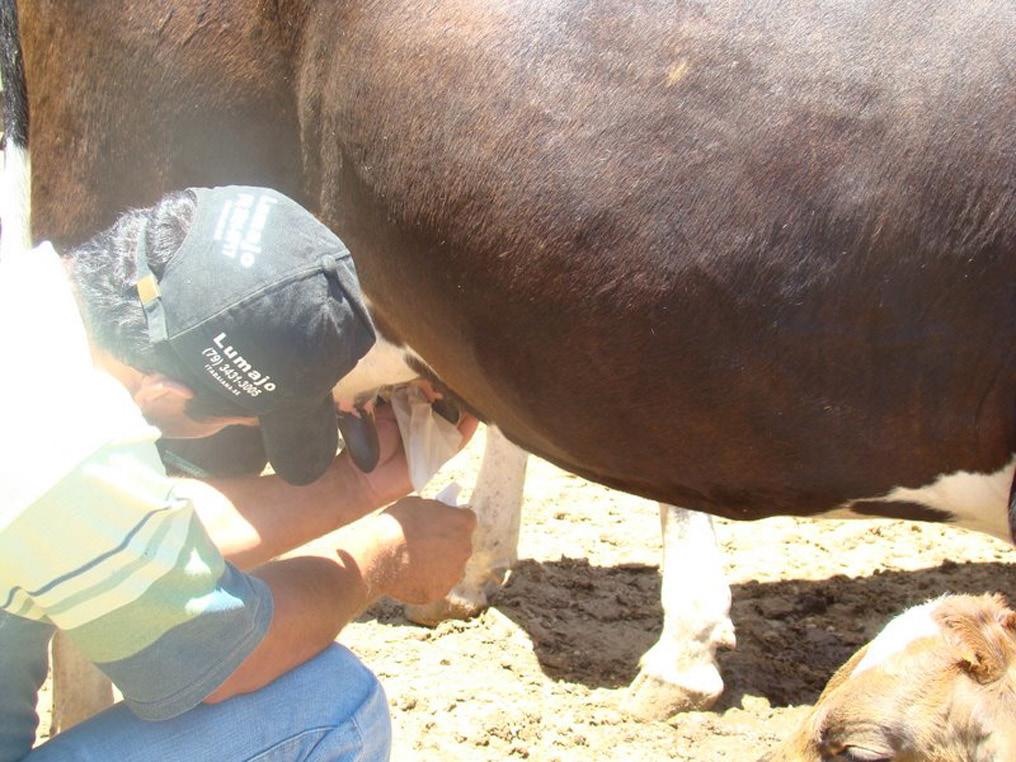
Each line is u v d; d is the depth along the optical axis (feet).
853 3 8.79
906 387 9.08
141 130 10.48
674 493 10.16
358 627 13.96
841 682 9.29
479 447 17.98
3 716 7.39
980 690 8.62
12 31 10.95
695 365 9.27
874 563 15.38
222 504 8.83
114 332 6.85
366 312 7.20
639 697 12.48
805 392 9.20
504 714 12.18
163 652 6.86
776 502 9.95
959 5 8.70
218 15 10.14
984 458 9.27
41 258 6.87
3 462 6.39
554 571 14.94
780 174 8.80
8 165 11.12
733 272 8.95
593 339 9.36
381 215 9.82
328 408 7.54
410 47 9.43
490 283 9.47
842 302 8.90
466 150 9.31
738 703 12.71
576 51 9.10
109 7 10.34
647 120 8.97
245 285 6.77
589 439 9.91
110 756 7.45
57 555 6.49
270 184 10.52
